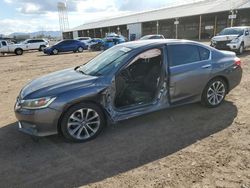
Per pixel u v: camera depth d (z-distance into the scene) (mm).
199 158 3432
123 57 4301
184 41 4805
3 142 4152
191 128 4383
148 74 4625
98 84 3973
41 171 3312
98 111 4066
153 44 4492
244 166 3203
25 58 21922
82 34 80938
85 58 18750
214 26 44281
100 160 3510
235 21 41406
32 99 3756
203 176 3041
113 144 3943
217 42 14945
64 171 3293
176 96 4629
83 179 3109
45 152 3785
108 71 4168
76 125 3979
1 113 5672
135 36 52156
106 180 3068
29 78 10477
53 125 3801
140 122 4711
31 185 3039
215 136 4043
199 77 4812
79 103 3904
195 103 5559
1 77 11070
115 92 4121
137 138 4105
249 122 4516
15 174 3268
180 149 3695
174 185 2904
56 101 3721
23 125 3975
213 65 4984
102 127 4172
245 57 13273
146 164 3357
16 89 8266
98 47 27734
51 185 3025
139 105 4312
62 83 4035
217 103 5289
